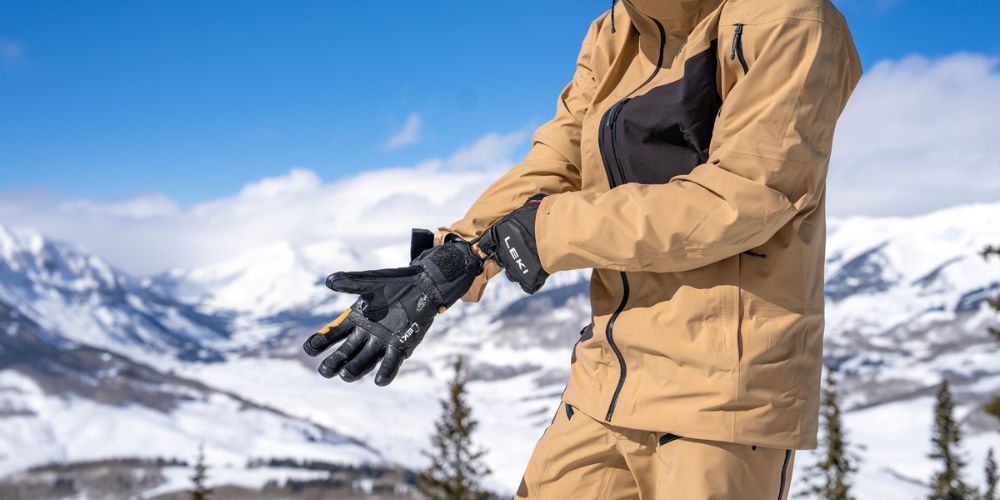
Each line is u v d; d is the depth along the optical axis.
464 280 1.68
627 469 1.84
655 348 1.66
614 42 1.94
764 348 1.58
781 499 1.70
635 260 1.54
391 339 1.62
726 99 1.58
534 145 2.11
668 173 1.71
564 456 1.88
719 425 1.58
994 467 27.64
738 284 1.61
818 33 1.52
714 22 1.66
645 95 1.77
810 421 1.64
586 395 1.83
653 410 1.66
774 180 1.50
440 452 25.52
